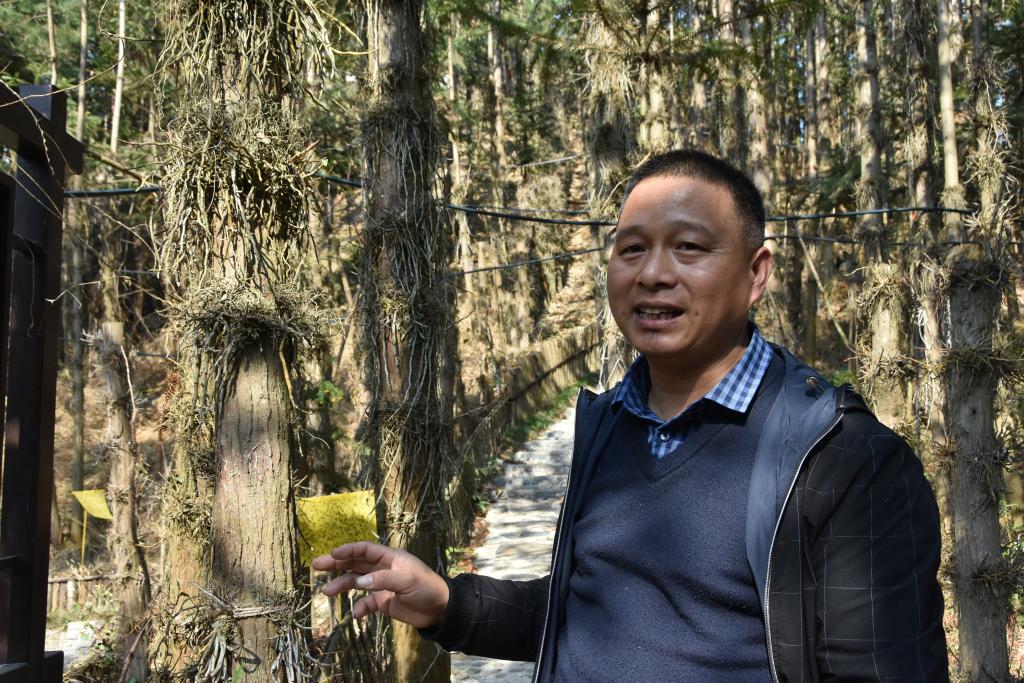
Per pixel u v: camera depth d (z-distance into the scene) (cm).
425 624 162
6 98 250
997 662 497
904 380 666
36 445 267
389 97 475
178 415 409
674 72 586
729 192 150
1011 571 496
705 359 149
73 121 917
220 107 257
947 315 524
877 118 1069
